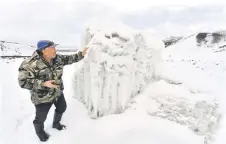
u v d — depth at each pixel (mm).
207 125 3941
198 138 3607
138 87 4379
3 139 3857
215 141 3900
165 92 4367
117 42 3961
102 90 4023
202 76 8430
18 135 3945
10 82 7145
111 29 4113
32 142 3693
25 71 3166
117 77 3969
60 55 3629
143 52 4363
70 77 7258
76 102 4703
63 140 3645
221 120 4547
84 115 4215
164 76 4949
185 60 15703
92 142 3533
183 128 3777
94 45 3885
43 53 3215
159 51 4668
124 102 4094
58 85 3465
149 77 4602
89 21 4598
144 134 3600
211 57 16312
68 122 4109
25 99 5605
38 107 3441
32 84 3244
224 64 12367
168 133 3631
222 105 5105
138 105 4176
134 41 4164
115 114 4074
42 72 3248
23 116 4660
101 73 3941
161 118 3990
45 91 3344
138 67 4332
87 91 4258
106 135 3635
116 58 3938
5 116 4645
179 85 4766
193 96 4336
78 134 3730
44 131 3709
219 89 6469
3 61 12008
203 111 4059
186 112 3965
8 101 5445
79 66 4680
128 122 3857
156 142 3459
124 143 3467
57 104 3771
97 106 4027
